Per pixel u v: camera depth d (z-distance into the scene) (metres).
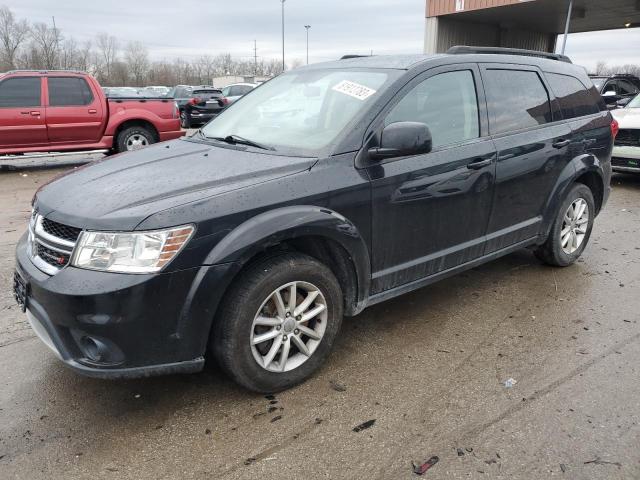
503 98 3.90
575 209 4.67
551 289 4.32
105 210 2.46
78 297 2.31
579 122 4.53
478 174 3.57
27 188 8.54
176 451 2.44
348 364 3.18
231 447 2.47
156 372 2.48
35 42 72.19
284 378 2.86
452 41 21.98
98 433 2.56
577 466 2.33
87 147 10.27
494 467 2.33
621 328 3.63
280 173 2.78
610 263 4.95
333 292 2.96
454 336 3.53
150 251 2.36
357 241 2.96
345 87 3.40
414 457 2.40
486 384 2.96
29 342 3.41
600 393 2.86
